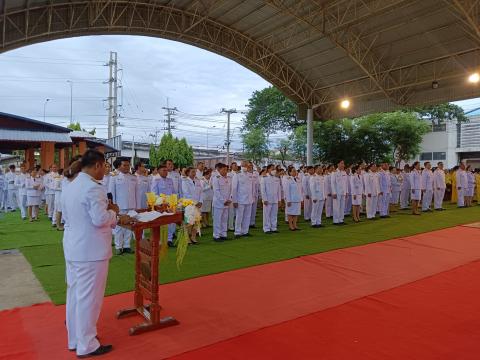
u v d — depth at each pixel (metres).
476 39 12.73
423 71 15.61
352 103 18.69
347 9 13.74
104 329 3.82
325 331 3.70
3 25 13.11
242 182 8.98
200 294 4.84
